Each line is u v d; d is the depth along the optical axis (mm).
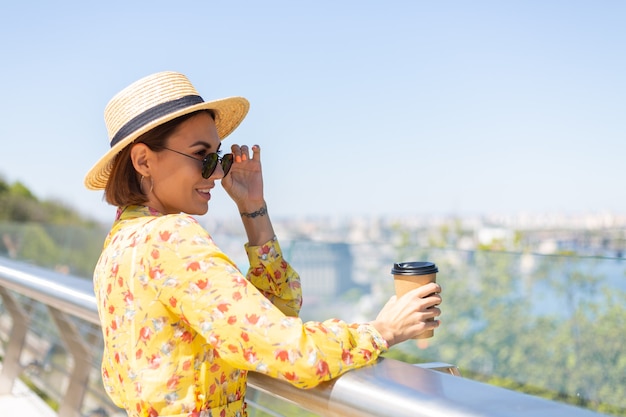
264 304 1394
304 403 1452
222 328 1390
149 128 1579
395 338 1500
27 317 3658
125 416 2771
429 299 1546
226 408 1572
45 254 13852
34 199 31469
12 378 3768
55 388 3375
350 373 1365
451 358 4582
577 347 3826
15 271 2920
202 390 1520
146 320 1481
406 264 1604
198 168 1654
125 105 1644
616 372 3592
